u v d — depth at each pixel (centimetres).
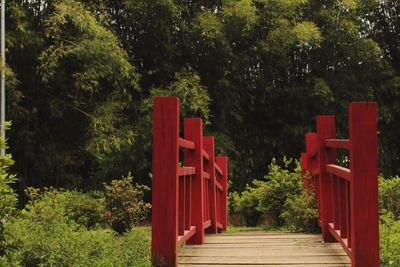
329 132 517
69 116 995
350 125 338
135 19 1019
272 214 855
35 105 970
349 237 371
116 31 1048
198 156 505
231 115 1136
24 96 920
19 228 392
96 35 897
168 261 361
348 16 1174
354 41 1163
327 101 1141
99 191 937
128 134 961
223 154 1081
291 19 1115
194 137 508
